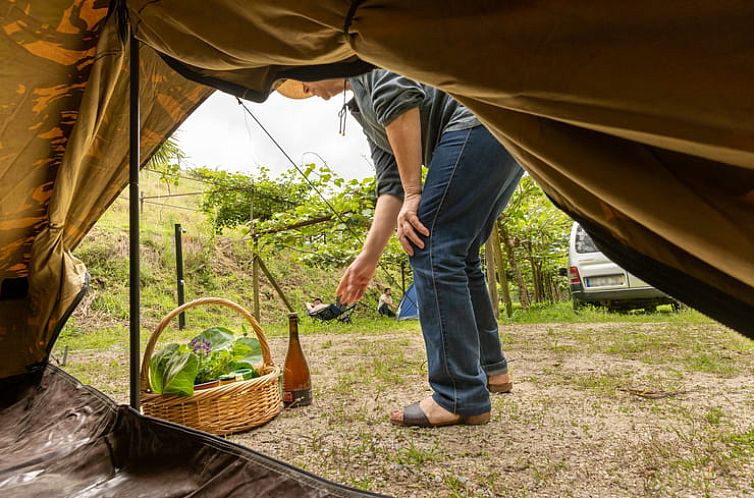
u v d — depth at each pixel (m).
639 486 0.86
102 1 1.11
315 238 6.24
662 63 0.41
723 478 0.88
